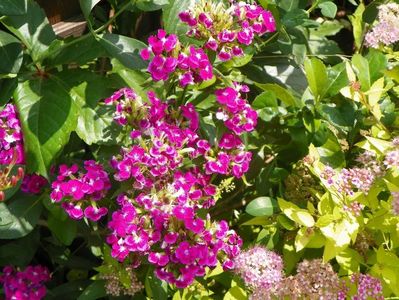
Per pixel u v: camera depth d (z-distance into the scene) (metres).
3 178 0.32
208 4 0.37
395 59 0.51
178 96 0.40
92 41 0.38
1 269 0.42
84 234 0.40
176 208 0.34
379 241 0.39
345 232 0.36
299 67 0.50
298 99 0.47
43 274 0.40
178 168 0.36
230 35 0.36
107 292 0.38
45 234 0.44
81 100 0.37
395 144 0.38
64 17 0.49
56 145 0.34
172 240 0.34
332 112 0.43
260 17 0.38
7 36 0.37
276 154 0.45
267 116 0.43
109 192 0.39
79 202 0.35
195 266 0.34
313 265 0.36
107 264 0.39
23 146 0.35
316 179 0.42
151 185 0.35
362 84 0.44
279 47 0.48
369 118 0.43
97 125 0.37
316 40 0.54
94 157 0.41
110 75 0.41
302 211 0.37
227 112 0.37
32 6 0.38
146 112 0.36
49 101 0.35
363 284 0.35
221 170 0.36
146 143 0.35
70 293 0.41
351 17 0.54
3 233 0.36
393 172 0.38
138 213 0.35
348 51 0.65
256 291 0.36
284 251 0.39
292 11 0.46
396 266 0.36
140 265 0.39
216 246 0.35
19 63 0.37
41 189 0.38
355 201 0.38
